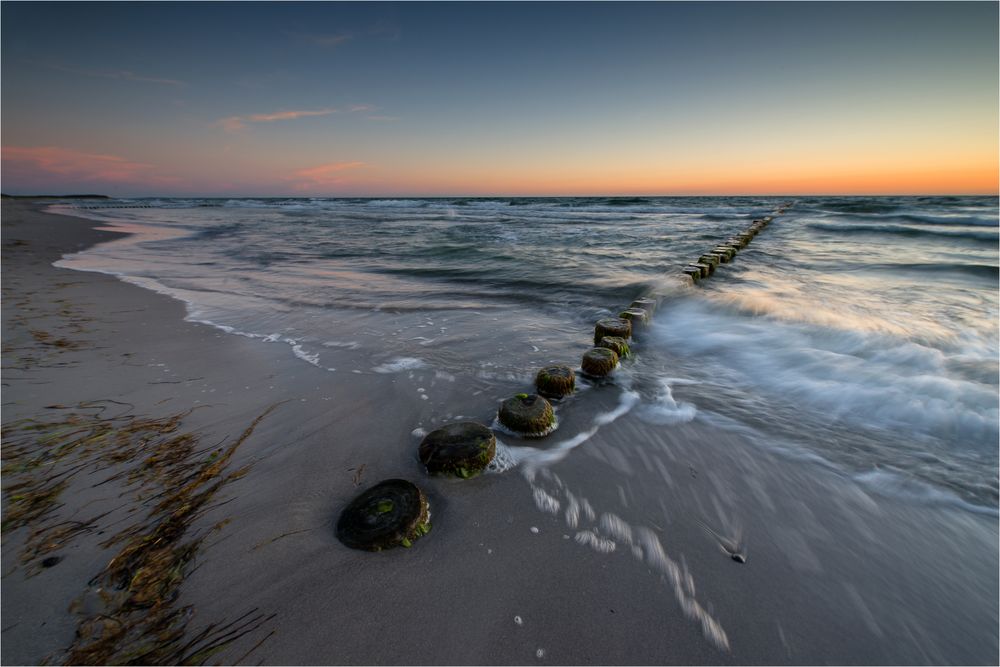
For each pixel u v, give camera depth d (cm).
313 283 806
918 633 166
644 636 160
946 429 308
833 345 487
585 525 214
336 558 187
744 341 506
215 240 1523
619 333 464
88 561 180
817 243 1461
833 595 180
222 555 187
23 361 390
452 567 186
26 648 146
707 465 268
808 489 247
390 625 161
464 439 259
